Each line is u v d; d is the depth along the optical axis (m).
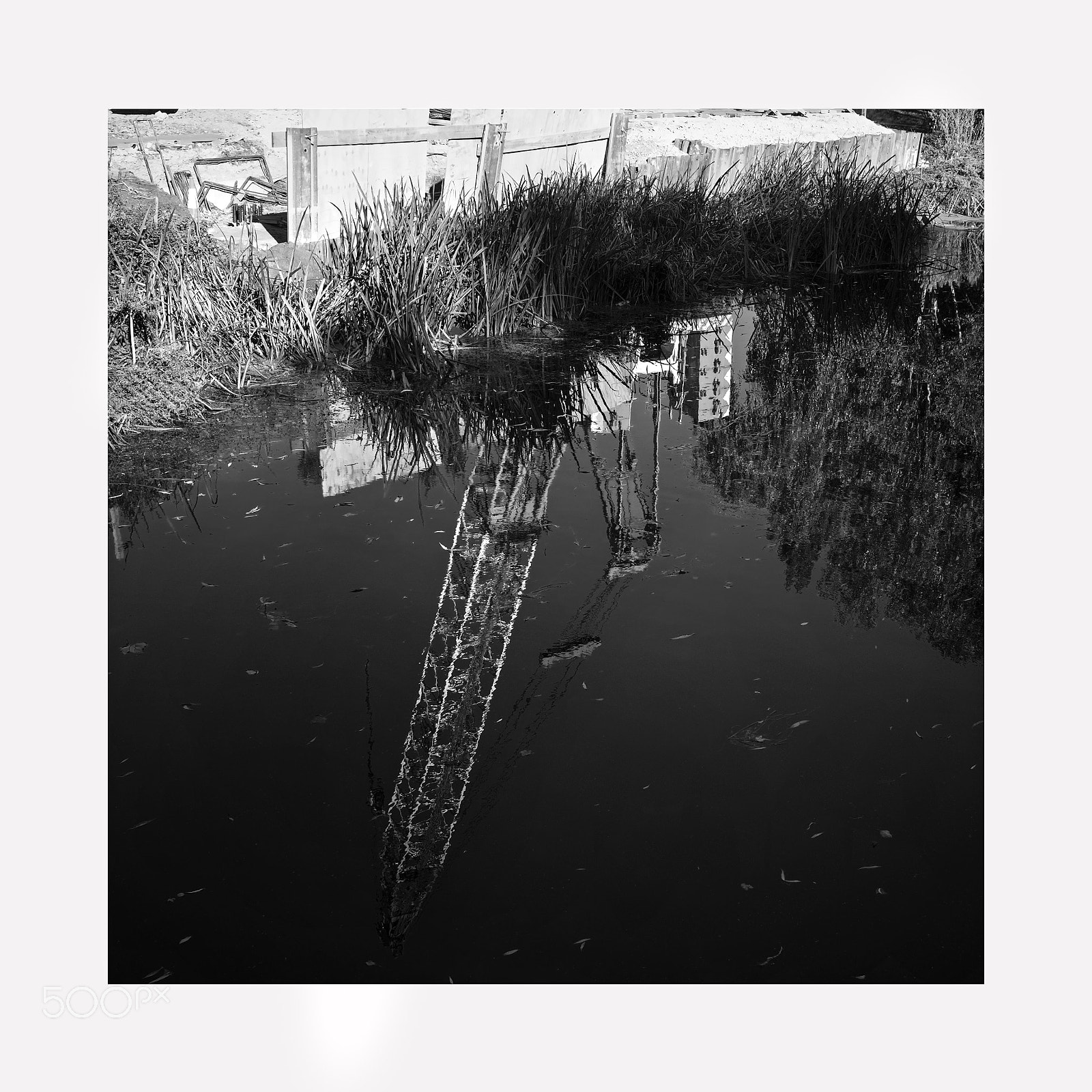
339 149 6.07
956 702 2.94
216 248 5.62
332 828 2.47
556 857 2.41
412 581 3.46
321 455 4.43
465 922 2.26
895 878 2.39
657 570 3.58
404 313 5.54
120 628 3.16
